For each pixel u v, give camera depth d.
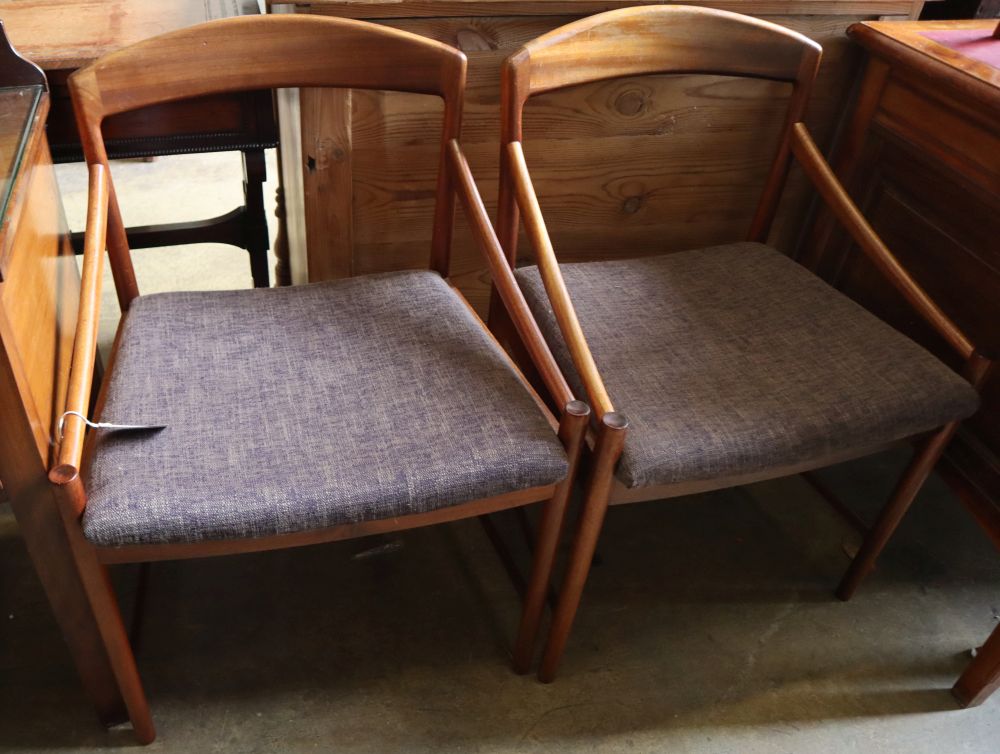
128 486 0.84
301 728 1.14
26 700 1.14
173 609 1.27
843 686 1.26
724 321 1.17
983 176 1.18
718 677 1.26
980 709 1.25
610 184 1.42
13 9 1.26
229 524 0.84
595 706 1.20
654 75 1.31
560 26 1.22
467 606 1.32
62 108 1.14
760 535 1.49
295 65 1.09
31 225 0.89
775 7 1.29
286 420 0.94
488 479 0.91
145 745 1.10
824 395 1.05
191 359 1.01
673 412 1.01
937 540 1.52
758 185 1.50
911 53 1.23
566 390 0.96
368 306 1.12
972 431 1.25
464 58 1.09
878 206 1.42
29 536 0.87
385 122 1.24
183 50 1.04
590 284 1.21
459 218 1.40
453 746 1.13
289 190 1.51
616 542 1.45
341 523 0.87
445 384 1.00
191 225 1.42
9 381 0.75
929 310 1.14
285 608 1.29
